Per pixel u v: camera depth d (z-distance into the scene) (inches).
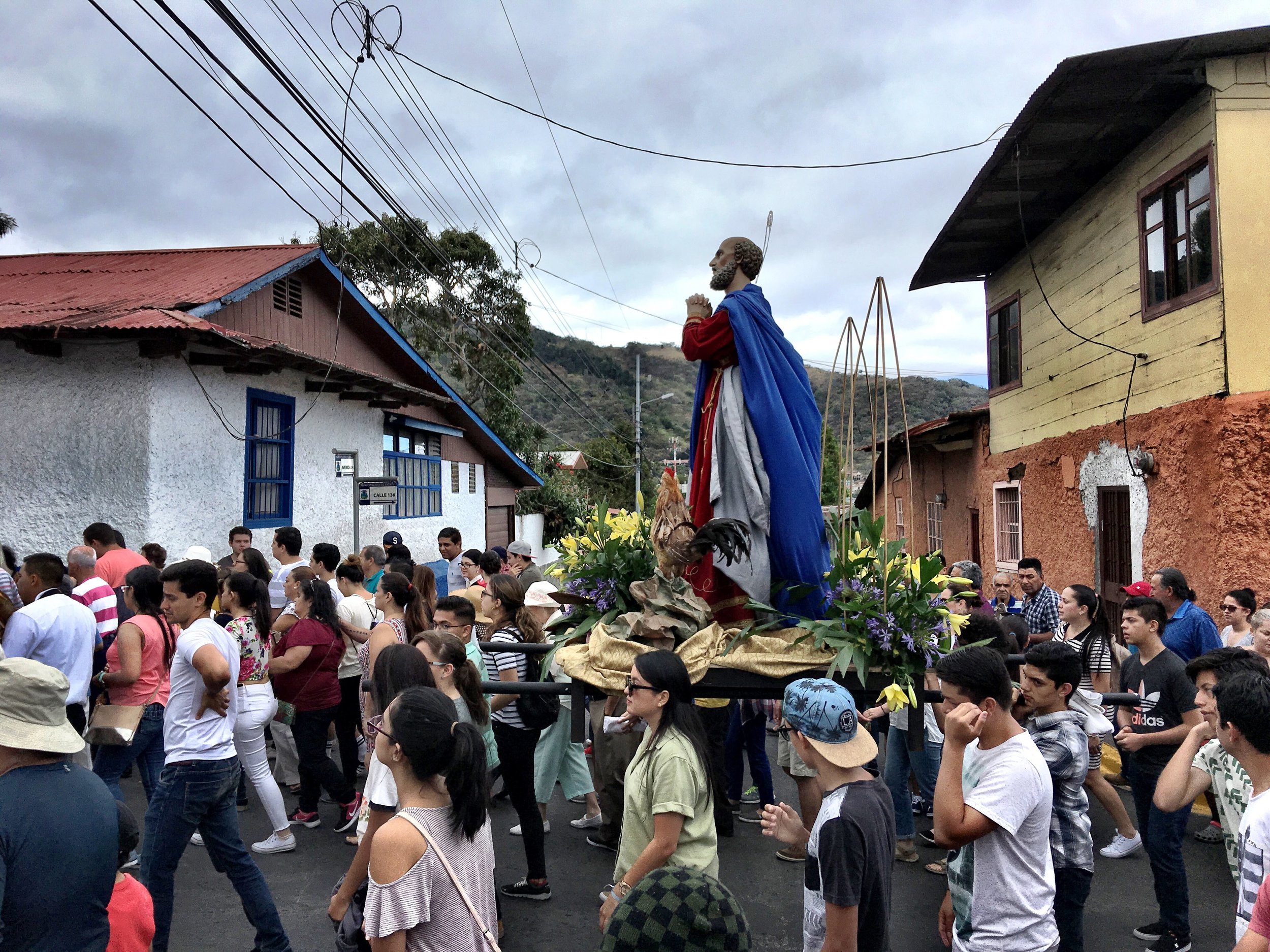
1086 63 295.7
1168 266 338.6
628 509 175.5
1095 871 211.2
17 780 99.7
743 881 207.3
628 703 131.2
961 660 117.0
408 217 382.3
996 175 390.6
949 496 638.5
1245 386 300.0
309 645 227.8
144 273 414.6
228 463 360.8
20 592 242.8
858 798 105.6
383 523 534.6
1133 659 207.9
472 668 160.9
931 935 179.9
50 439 321.7
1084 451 408.8
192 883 202.2
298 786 266.1
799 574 150.9
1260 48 292.4
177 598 165.3
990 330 550.3
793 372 161.8
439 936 102.0
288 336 443.5
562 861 219.9
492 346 1028.5
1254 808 98.6
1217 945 175.5
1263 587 289.4
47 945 96.7
